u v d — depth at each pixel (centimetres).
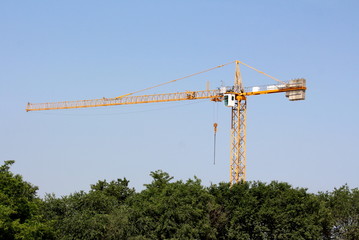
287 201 11944
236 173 19662
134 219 10994
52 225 9962
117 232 10562
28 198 9712
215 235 11712
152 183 13675
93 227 10406
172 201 11156
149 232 11006
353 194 12950
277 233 11775
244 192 12331
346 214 12606
